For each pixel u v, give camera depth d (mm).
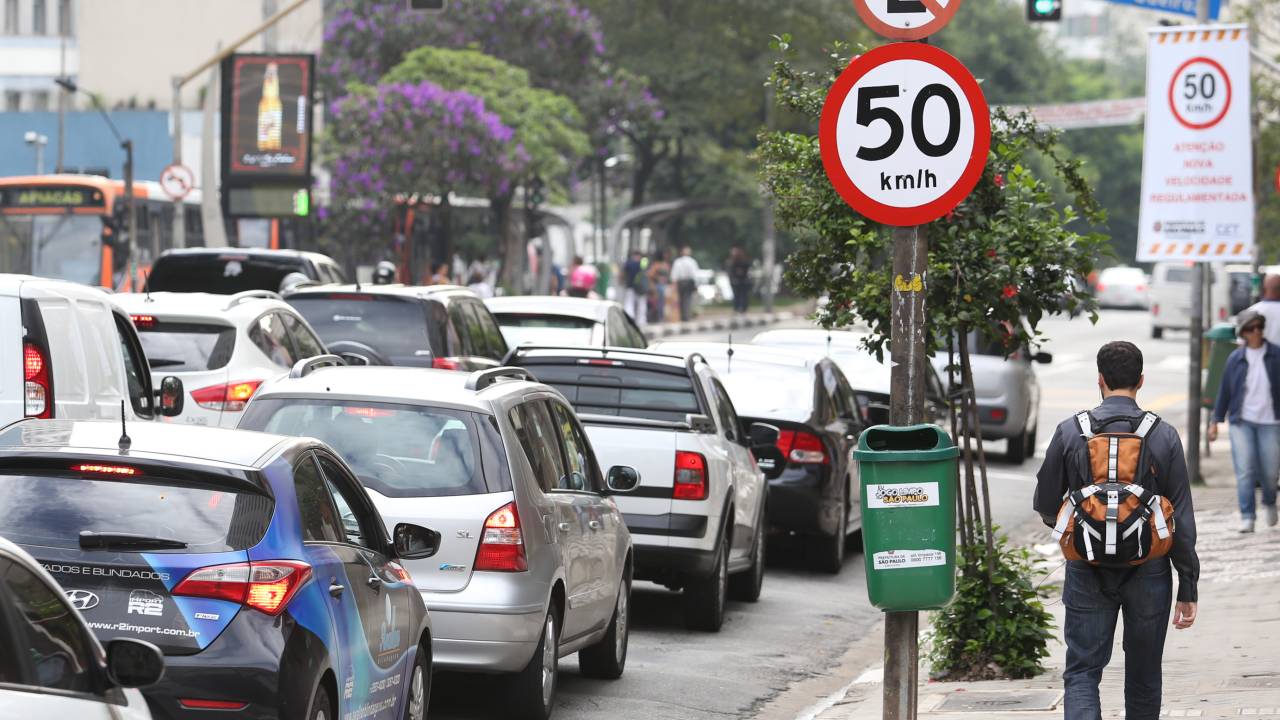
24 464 21047
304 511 21875
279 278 71688
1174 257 65375
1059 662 36938
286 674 20250
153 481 21000
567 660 38156
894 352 22797
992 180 35438
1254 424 56094
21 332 34719
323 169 190875
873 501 22547
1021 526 63875
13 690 14125
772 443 47031
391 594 24172
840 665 39781
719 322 193875
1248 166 64688
